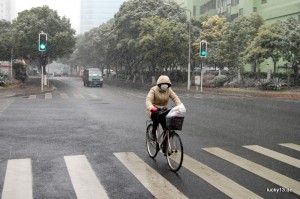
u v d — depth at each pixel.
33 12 42.75
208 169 6.58
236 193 5.31
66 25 42.44
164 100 7.19
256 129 11.16
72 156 7.54
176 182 5.83
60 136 9.77
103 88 34.66
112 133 10.30
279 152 7.96
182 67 48.16
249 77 35.41
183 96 25.92
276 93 26.52
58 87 35.28
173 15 46.62
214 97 25.09
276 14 40.88
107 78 70.75
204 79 40.03
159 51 40.84
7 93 24.09
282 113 15.48
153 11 46.41
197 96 26.02
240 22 35.34
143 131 10.65
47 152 7.89
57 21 41.47
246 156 7.58
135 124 11.99
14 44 42.84
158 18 43.44
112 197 5.15
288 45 28.47
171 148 6.64
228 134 10.23
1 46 45.84
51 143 8.85
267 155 7.67
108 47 54.72
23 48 41.00
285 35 29.17
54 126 11.46
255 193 5.32
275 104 19.78
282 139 9.50
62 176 6.14
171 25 41.09
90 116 13.95
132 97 23.59
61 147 8.41
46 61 43.72
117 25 48.41
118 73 67.62
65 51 42.62
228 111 16.17
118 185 5.68
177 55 41.50
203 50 32.06
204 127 11.52
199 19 48.34
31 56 43.81
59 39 40.62
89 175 6.20
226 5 52.47
